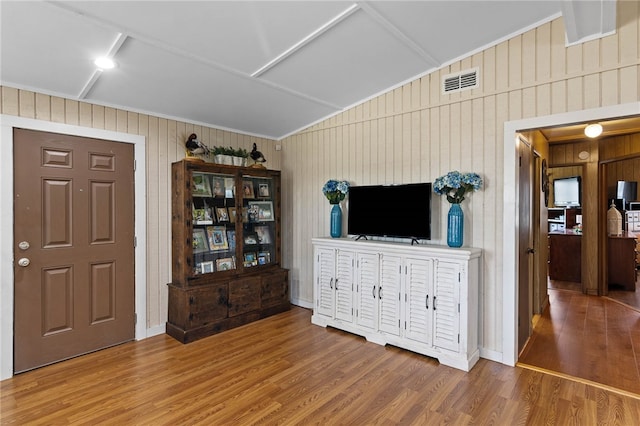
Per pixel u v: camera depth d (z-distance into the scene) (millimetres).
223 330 3578
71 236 2965
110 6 1986
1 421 2088
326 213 4219
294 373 2686
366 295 3361
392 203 3400
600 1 2021
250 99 3488
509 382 2543
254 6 2131
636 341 3326
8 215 2635
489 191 2932
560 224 7145
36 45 2268
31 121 2732
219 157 3783
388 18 2412
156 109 3408
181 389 2453
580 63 2502
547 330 3646
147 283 3426
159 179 3521
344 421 2094
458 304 2768
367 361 2889
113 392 2414
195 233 3580
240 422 2082
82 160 3016
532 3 2408
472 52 2992
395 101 3531
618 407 2211
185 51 2531
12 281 2662
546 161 4723
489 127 2928
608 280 5449
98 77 2703
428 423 2072
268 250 4336
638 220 6707
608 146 5133
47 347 2834
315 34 2482
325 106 3861
